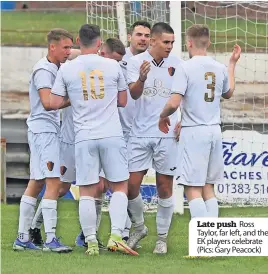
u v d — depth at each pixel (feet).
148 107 63.87
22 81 135.85
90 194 61.93
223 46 138.31
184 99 60.70
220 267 57.41
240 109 116.26
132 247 64.90
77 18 187.11
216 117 61.21
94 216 61.82
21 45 150.92
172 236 72.43
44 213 63.87
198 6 145.89
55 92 61.52
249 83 118.32
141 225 65.16
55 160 63.82
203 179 60.64
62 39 63.57
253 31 146.41
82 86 61.11
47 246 63.72
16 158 101.14
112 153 61.31
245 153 92.68
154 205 90.74
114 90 61.77
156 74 63.82
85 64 61.31
